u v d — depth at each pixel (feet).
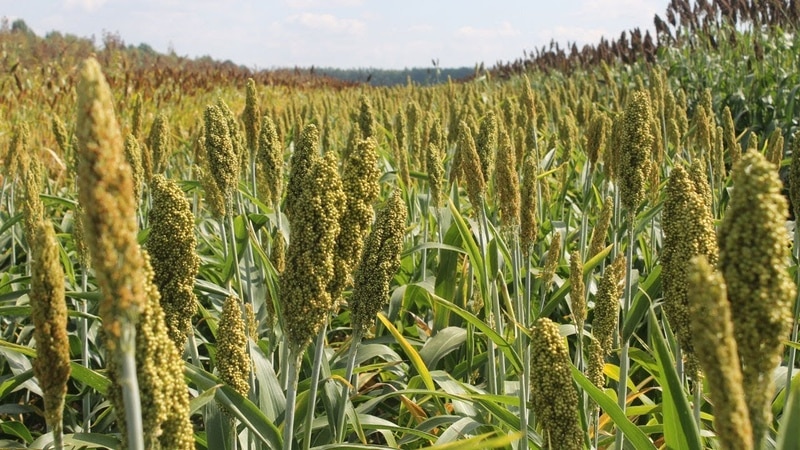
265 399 13.26
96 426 16.96
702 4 68.44
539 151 34.32
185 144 40.91
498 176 15.19
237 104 89.30
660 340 8.86
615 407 10.05
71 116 53.93
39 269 7.21
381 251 10.96
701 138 24.45
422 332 21.31
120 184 5.38
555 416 8.18
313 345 17.20
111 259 5.45
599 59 89.45
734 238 5.88
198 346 21.21
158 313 6.91
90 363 20.86
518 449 12.71
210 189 17.25
